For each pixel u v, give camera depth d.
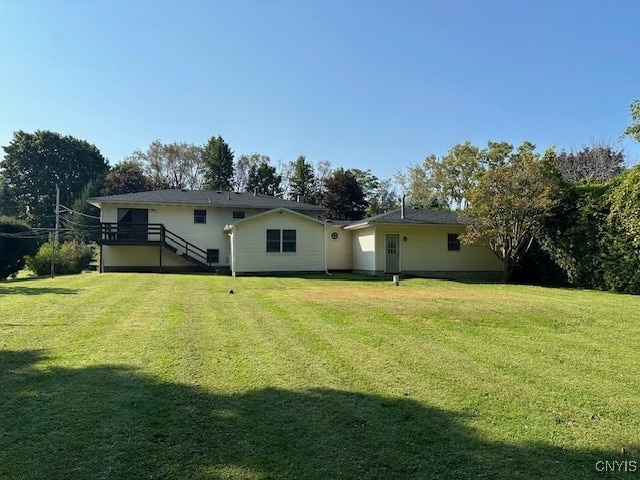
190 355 5.25
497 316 8.12
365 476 2.60
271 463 2.74
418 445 3.02
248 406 3.69
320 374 4.61
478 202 16.97
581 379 4.57
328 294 11.45
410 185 48.19
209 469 2.65
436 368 4.90
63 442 2.98
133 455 2.81
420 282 16.06
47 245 22.61
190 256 21.05
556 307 9.27
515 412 3.65
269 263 19.45
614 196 13.98
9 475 2.54
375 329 6.97
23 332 6.39
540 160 16.19
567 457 2.88
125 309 8.45
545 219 16.64
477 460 2.82
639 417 3.58
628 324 7.66
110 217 21.17
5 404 3.65
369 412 3.60
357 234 21.89
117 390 4.02
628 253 13.47
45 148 51.97
